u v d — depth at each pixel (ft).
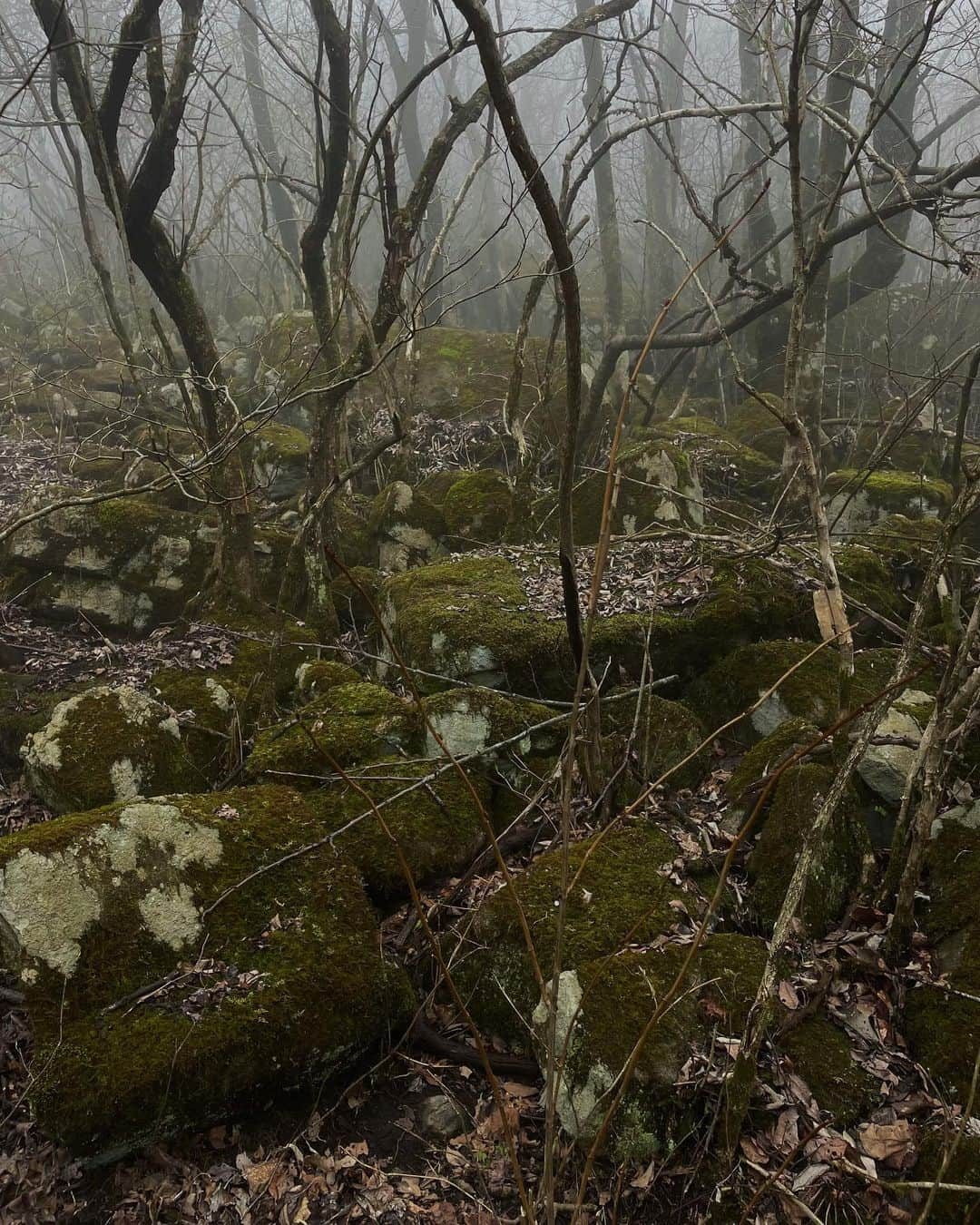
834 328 41.16
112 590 20.21
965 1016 8.91
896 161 33.12
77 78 16.85
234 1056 8.89
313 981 9.53
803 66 10.18
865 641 16.69
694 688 15.74
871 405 34.65
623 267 48.67
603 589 17.76
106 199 17.72
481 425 29.76
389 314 19.20
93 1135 8.40
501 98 7.39
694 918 10.36
